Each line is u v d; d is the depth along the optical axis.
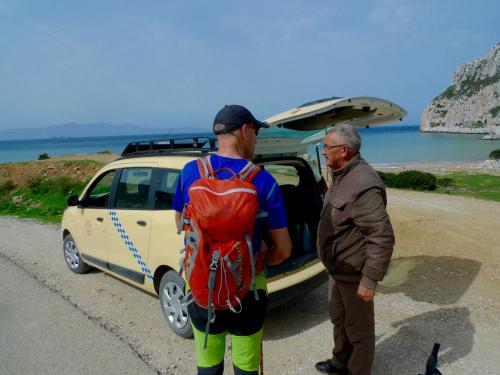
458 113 160.38
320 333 4.06
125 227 4.68
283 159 4.38
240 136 2.30
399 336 3.86
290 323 4.30
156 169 4.40
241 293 2.12
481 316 4.18
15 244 8.14
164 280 4.19
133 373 3.49
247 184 2.10
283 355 3.68
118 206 4.87
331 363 3.35
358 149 2.83
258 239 2.23
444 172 29.08
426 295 4.76
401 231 7.42
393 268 5.73
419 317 4.22
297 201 4.62
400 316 4.26
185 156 4.21
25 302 5.08
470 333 3.85
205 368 2.40
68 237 6.16
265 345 3.87
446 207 10.25
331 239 2.89
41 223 10.44
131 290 5.41
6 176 15.57
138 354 3.80
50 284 5.70
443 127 163.38
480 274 5.32
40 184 14.67
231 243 2.04
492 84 153.50
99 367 3.59
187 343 4.00
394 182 18.12
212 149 4.14
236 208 2.01
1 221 11.02
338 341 3.23
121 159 5.20
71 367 3.60
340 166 2.86
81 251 5.76
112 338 4.11
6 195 14.30
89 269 6.18
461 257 6.00
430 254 6.22
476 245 6.52
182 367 3.57
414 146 69.44
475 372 3.25
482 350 3.56
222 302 2.11
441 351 3.57
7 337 4.18
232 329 2.30
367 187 2.64
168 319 4.21
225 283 2.06
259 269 2.28
